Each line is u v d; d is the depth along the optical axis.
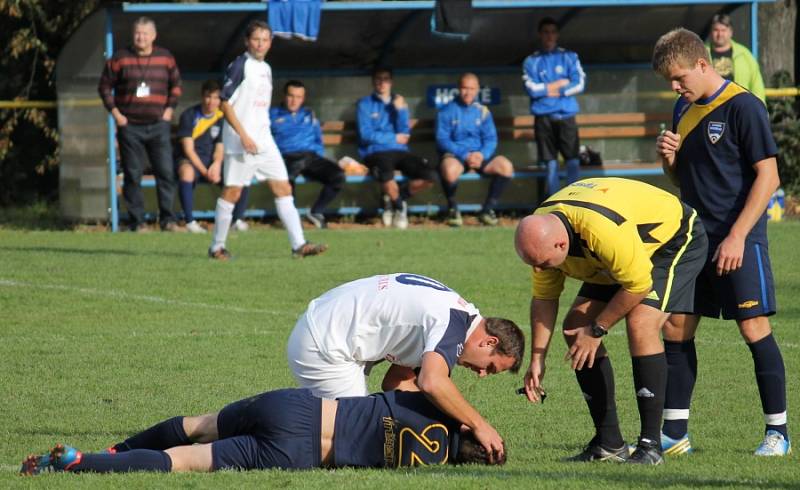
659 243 15.72
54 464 14.70
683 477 14.80
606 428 16.33
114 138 48.03
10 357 24.28
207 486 13.91
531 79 50.19
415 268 36.62
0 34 60.81
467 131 50.66
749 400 20.89
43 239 44.56
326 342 16.36
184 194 47.72
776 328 27.91
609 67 54.69
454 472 14.76
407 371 17.20
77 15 59.50
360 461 15.09
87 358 24.19
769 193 16.95
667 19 52.53
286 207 37.84
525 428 18.81
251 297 31.59
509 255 40.00
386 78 50.44
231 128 37.28
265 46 37.00
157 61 46.00
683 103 17.88
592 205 15.14
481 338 15.85
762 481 14.63
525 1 49.66
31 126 61.44
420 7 48.94
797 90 54.66
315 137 49.81
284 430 14.92
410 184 50.34
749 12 51.53
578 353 15.63
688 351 17.42
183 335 26.69
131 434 18.20
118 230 48.50
